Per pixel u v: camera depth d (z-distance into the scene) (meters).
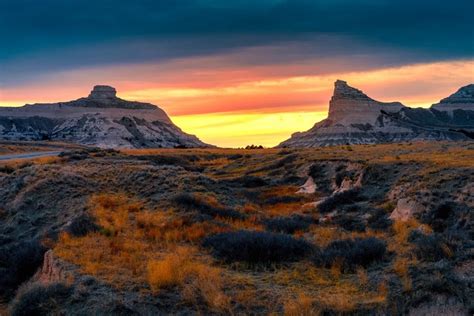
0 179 36.25
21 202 28.89
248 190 44.91
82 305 11.77
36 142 135.00
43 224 25.81
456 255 13.81
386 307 11.00
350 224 24.91
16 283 16.83
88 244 17.03
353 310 11.01
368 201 31.73
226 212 24.88
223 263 15.22
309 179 46.19
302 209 33.44
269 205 36.66
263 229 22.09
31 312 12.08
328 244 16.72
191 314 11.17
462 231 18.75
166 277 12.55
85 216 21.59
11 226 26.39
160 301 11.77
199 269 13.61
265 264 14.96
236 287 12.60
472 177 26.81
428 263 13.50
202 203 25.52
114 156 70.31
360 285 12.73
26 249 17.89
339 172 44.06
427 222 21.39
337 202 32.88
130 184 30.80
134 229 20.34
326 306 11.16
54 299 12.16
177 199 25.66
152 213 23.69
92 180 31.59
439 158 38.62
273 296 11.95
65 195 28.89
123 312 11.22
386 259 14.80
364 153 53.78
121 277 13.27
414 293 11.44
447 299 11.00
